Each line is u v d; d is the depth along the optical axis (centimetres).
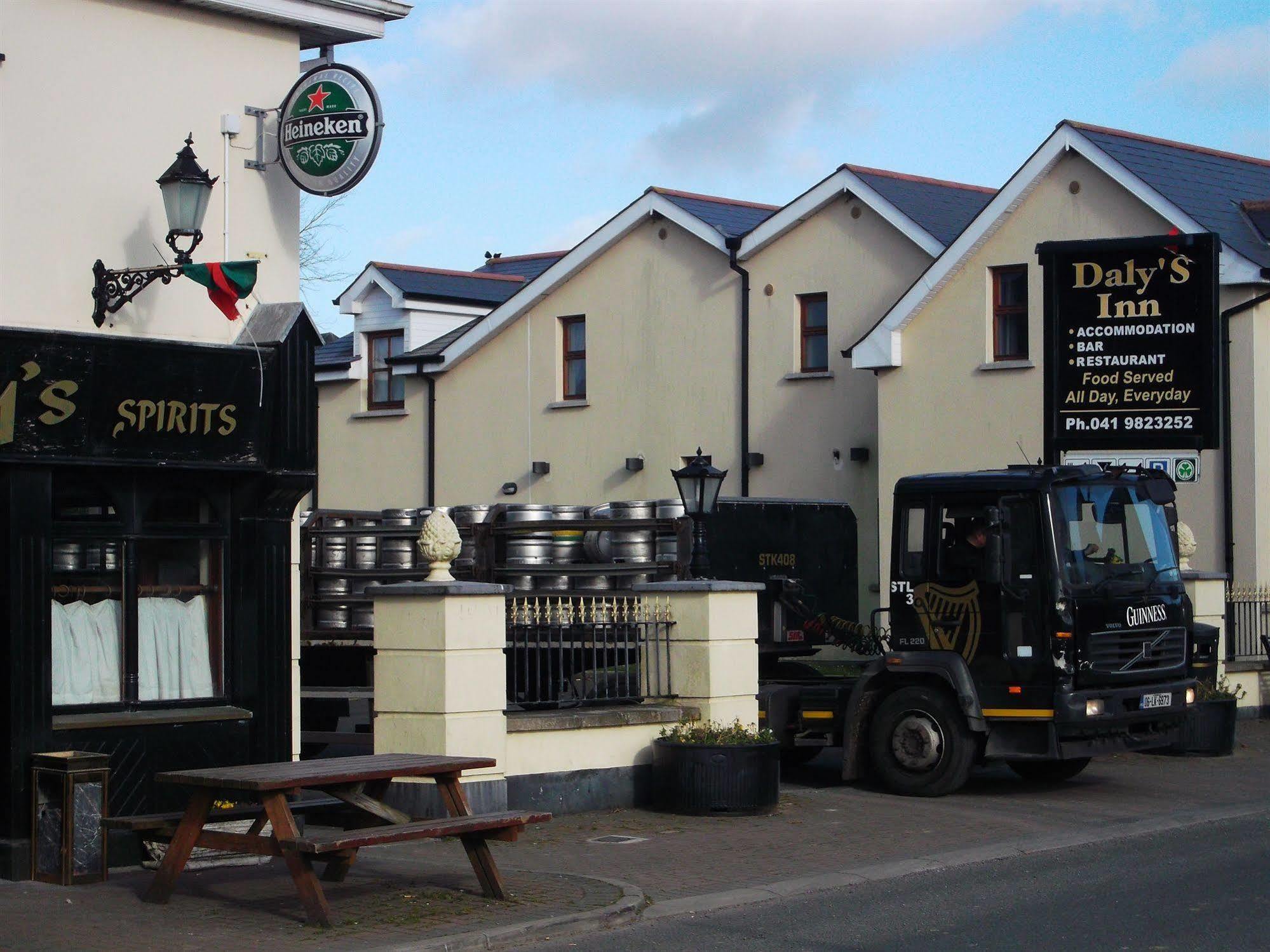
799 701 1603
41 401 1051
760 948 878
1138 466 1570
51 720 1062
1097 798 1466
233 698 1173
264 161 1234
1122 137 2391
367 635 1620
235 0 1197
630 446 2870
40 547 1058
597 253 2909
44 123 1107
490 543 1703
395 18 1300
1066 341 1881
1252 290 2173
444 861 1130
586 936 916
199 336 1176
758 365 2703
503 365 3058
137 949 851
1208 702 1798
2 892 1002
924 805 1419
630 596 1487
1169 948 857
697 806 1340
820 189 2608
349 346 3453
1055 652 1399
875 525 2541
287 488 1181
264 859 1123
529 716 1320
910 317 2431
